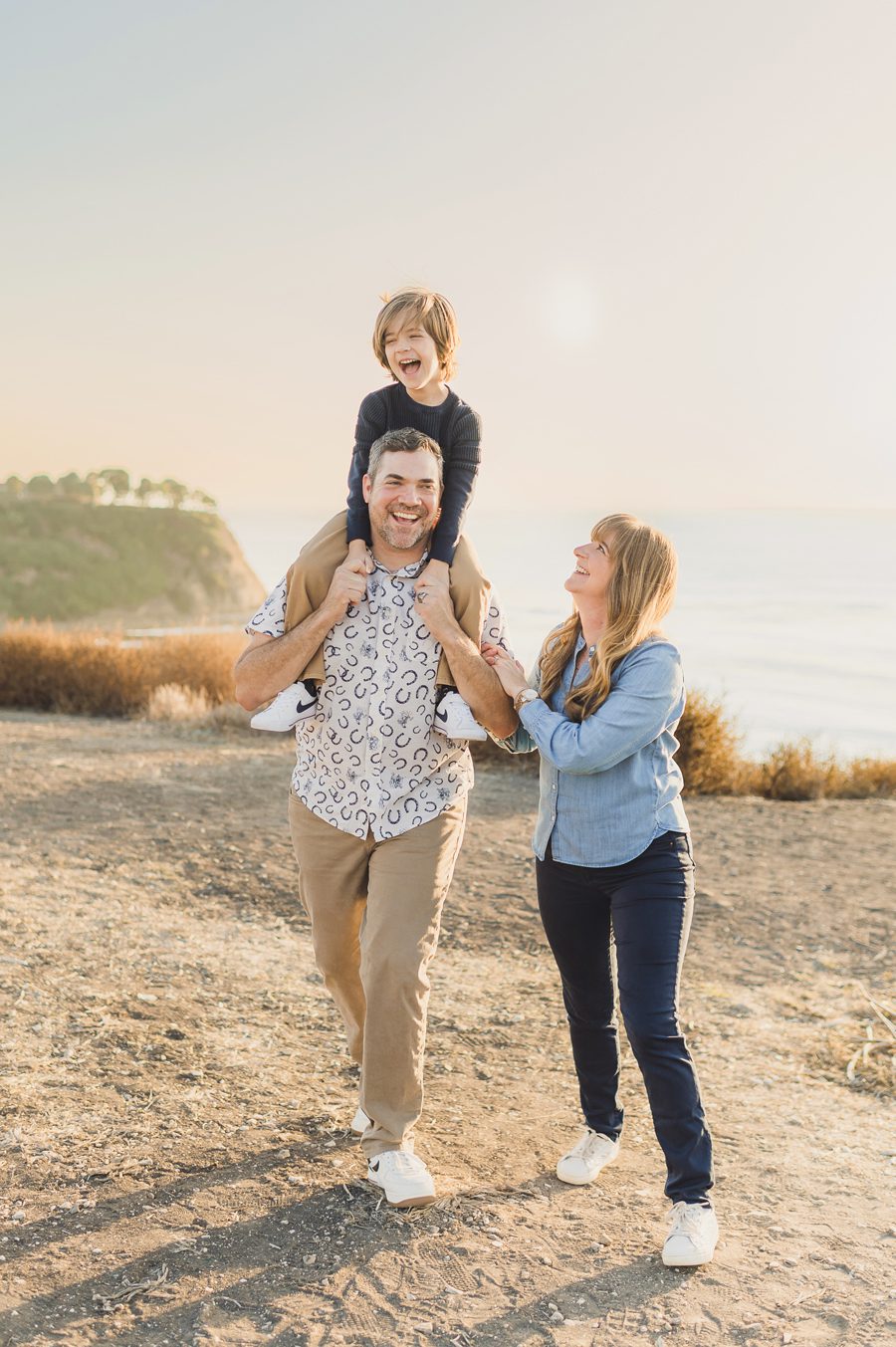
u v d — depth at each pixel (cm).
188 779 945
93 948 514
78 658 1509
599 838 295
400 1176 298
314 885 325
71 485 17538
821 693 3014
